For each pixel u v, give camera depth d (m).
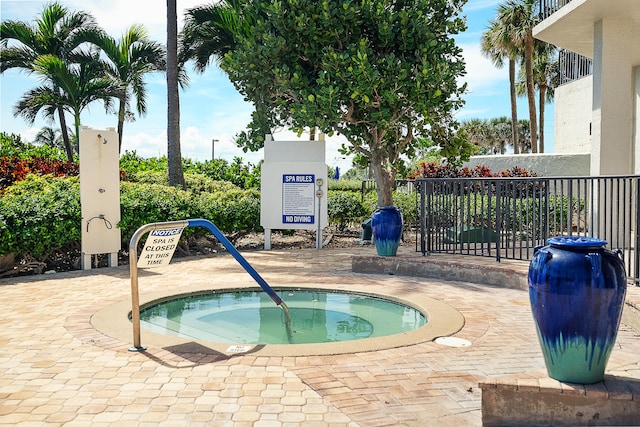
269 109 12.55
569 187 7.20
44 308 6.40
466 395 3.67
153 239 4.88
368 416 3.32
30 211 9.07
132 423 3.23
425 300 6.65
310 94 11.22
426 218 10.12
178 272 9.18
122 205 10.30
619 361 3.70
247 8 12.12
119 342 4.92
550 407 3.16
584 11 8.88
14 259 9.14
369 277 8.56
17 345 4.86
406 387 3.80
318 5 11.11
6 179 12.48
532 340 5.02
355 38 11.44
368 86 10.45
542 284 3.25
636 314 5.22
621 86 9.22
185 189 14.75
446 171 16.48
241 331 5.71
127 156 19.75
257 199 13.29
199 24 15.80
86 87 18.91
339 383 3.87
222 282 8.04
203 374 4.06
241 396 3.63
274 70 11.09
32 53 19.48
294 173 12.47
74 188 10.72
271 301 7.12
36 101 18.91
